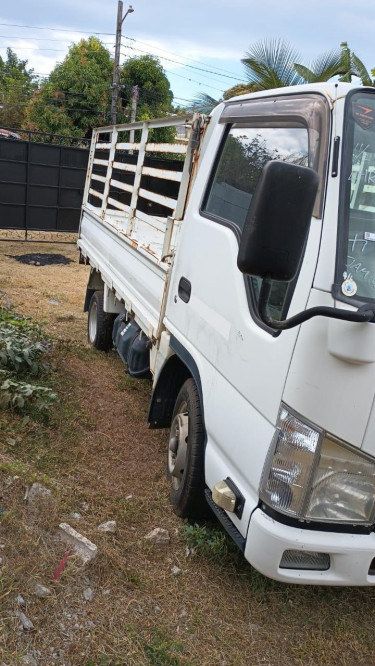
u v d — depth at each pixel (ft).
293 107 9.41
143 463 14.71
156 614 9.71
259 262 6.73
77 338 24.84
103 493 12.85
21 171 48.37
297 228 6.68
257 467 8.44
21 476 11.75
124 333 17.78
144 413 17.67
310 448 7.62
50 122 82.94
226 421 9.66
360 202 7.90
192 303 11.58
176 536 11.78
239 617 9.98
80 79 83.25
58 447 14.44
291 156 9.06
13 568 9.46
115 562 10.46
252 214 6.73
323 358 7.43
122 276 18.15
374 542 8.07
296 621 10.10
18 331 18.99
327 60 41.22
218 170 11.70
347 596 10.87
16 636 8.44
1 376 16.43
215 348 10.39
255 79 42.50
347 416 7.51
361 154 8.00
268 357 8.45
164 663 8.70
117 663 8.46
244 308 9.43
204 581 10.66
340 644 9.79
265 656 9.30
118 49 79.41
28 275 38.37
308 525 7.93
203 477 11.38
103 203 21.25
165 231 13.29
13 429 14.40
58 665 8.29
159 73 91.86
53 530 10.71
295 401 7.74
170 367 13.37
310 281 7.76
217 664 8.97
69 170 49.93
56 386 17.76
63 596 9.39
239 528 8.86
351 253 7.68
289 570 8.18
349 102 8.22
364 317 6.97
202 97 48.75
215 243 10.82
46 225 50.47
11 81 137.39
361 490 7.91
